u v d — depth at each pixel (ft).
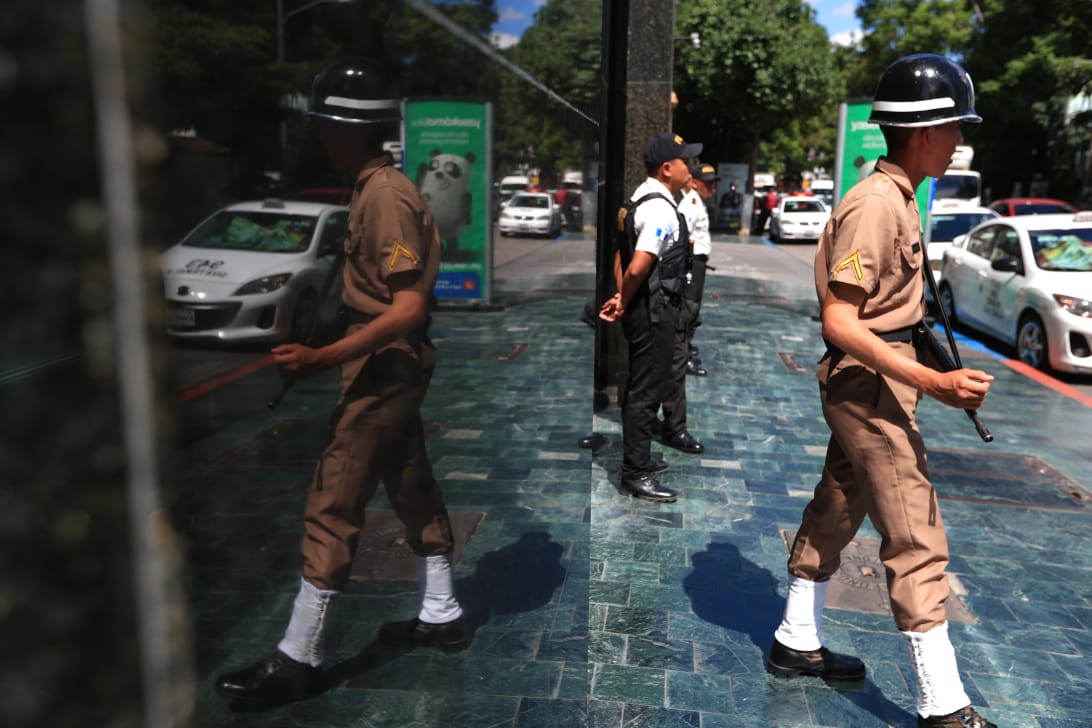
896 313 7.34
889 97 7.28
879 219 7.09
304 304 2.04
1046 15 82.07
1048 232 28.58
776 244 82.74
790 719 8.29
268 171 1.73
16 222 0.71
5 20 0.68
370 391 2.61
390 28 2.45
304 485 2.18
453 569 3.70
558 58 5.55
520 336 4.52
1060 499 14.44
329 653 2.49
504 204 3.96
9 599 0.76
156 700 0.92
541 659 5.39
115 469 0.84
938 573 7.37
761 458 16.24
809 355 26.08
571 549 6.40
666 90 18.44
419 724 3.33
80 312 0.78
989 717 8.43
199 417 1.55
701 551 12.12
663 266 13.33
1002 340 29.71
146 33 0.84
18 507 0.76
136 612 0.89
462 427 3.67
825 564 8.77
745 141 106.93
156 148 0.85
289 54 1.80
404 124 2.60
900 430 7.27
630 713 8.36
